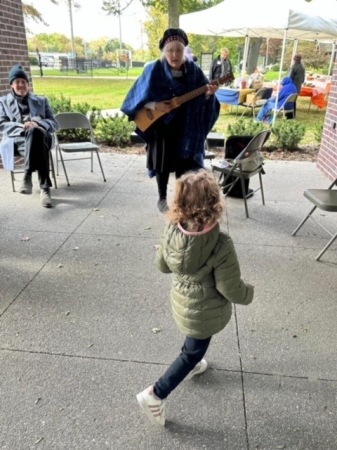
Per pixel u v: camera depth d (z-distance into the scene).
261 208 4.02
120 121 6.73
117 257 2.98
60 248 3.11
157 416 1.58
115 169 5.34
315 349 2.06
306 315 2.34
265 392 1.78
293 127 6.38
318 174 5.24
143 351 2.02
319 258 2.99
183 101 3.32
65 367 1.91
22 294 2.49
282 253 3.08
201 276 1.44
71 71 30.98
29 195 4.27
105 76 26.69
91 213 3.82
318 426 1.62
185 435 1.57
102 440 1.55
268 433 1.59
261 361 1.97
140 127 3.51
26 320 2.25
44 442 1.53
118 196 4.30
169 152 3.56
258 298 2.49
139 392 1.77
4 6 4.62
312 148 6.64
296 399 1.75
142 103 3.35
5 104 4.09
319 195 3.09
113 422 1.62
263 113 8.73
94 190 4.49
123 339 2.11
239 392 1.78
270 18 6.68
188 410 1.68
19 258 2.95
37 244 3.17
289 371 1.91
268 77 21.39
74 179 4.86
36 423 1.61
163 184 3.77
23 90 4.04
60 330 2.17
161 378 1.58
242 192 4.06
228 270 1.40
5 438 1.55
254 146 3.67
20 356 1.98
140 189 4.55
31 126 3.84
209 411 1.68
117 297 2.48
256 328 2.21
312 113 11.05
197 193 1.37
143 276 2.73
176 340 2.10
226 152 4.32
